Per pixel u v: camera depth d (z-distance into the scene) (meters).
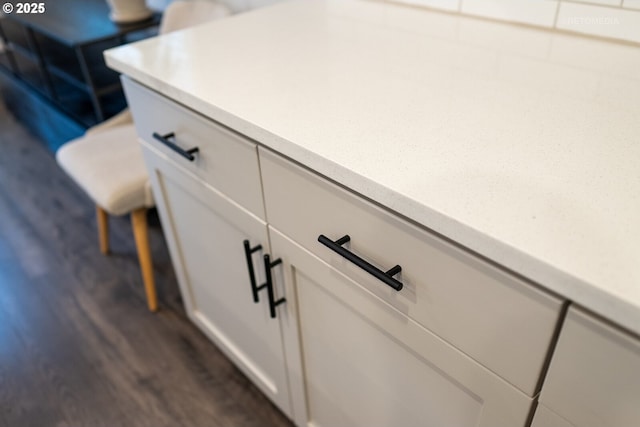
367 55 0.92
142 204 1.40
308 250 0.77
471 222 0.49
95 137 1.60
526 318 0.50
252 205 0.84
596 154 0.59
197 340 1.50
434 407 0.72
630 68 0.82
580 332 0.46
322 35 1.04
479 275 0.52
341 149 0.63
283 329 0.99
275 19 1.16
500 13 1.03
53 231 1.99
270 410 1.30
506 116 0.69
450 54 0.91
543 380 0.52
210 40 1.05
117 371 1.41
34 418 1.30
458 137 0.64
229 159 0.83
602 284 0.42
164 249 1.86
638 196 0.51
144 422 1.28
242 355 1.28
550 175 0.55
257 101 0.76
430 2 1.13
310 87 0.80
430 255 0.56
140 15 1.90
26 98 2.45
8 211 2.11
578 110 0.70
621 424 0.48
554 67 0.84
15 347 1.49
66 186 2.28
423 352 0.66
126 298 1.65
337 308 0.80
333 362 0.90
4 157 2.53
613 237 0.46
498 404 0.59
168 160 1.03
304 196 0.71
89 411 1.31
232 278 1.09
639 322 0.40
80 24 1.89
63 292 1.69
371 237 0.63
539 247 0.46
